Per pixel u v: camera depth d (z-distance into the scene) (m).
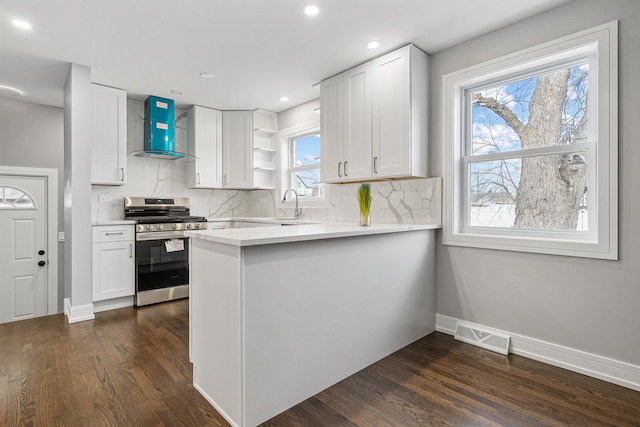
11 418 1.69
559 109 2.41
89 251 3.21
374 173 3.00
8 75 3.32
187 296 4.02
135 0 2.17
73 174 3.12
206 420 1.70
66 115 3.40
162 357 2.40
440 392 1.95
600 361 2.12
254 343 1.64
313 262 1.91
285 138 4.72
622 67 2.02
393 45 2.79
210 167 4.50
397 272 2.52
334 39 2.69
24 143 3.99
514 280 2.49
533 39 2.38
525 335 2.44
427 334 2.84
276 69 3.25
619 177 2.04
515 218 2.60
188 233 1.96
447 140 2.84
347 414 1.75
